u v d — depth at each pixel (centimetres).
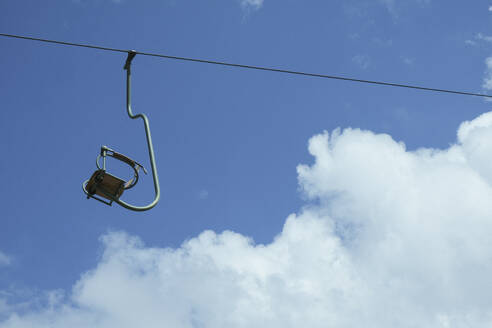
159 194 770
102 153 798
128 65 893
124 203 765
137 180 815
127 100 859
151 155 774
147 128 795
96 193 783
